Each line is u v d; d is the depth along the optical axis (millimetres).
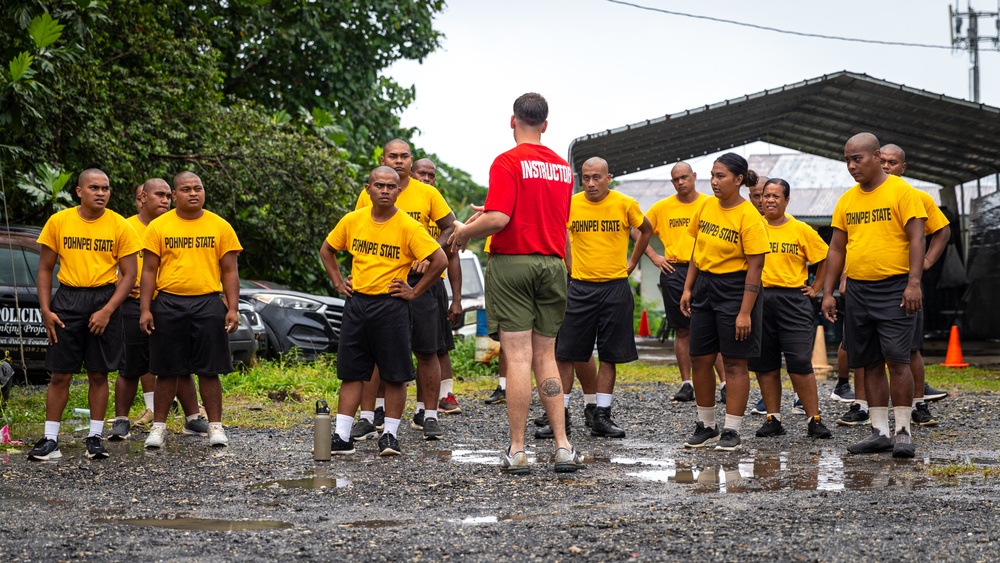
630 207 7289
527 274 5516
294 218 17031
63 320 6234
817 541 3840
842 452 6387
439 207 7488
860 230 6273
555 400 5617
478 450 6582
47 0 11750
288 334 12258
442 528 4125
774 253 7191
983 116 17469
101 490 5070
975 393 10258
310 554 3705
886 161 7352
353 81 22469
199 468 5773
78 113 13055
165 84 15430
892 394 6188
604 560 3605
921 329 7582
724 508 4500
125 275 6371
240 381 10305
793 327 7137
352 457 6227
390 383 6363
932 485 5094
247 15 20500
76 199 13383
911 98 17109
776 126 20328
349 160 20844
